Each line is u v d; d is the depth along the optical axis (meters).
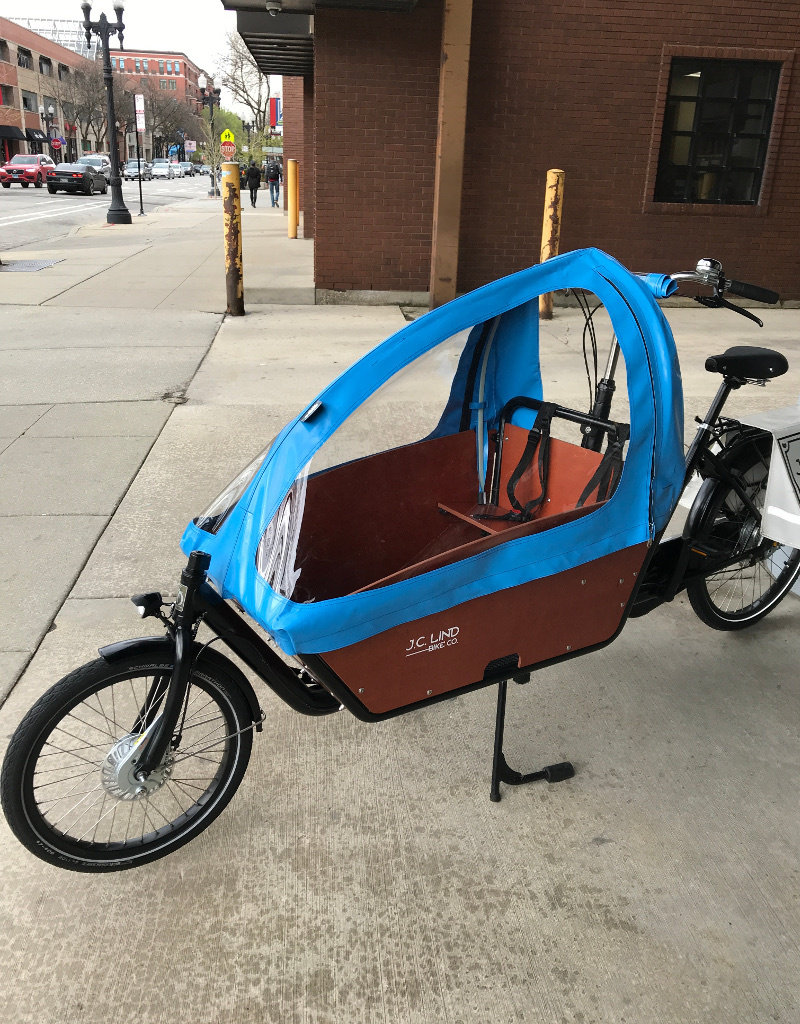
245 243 16.47
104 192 40.16
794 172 10.28
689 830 2.39
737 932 2.07
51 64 80.69
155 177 73.06
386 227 10.18
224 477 4.80
